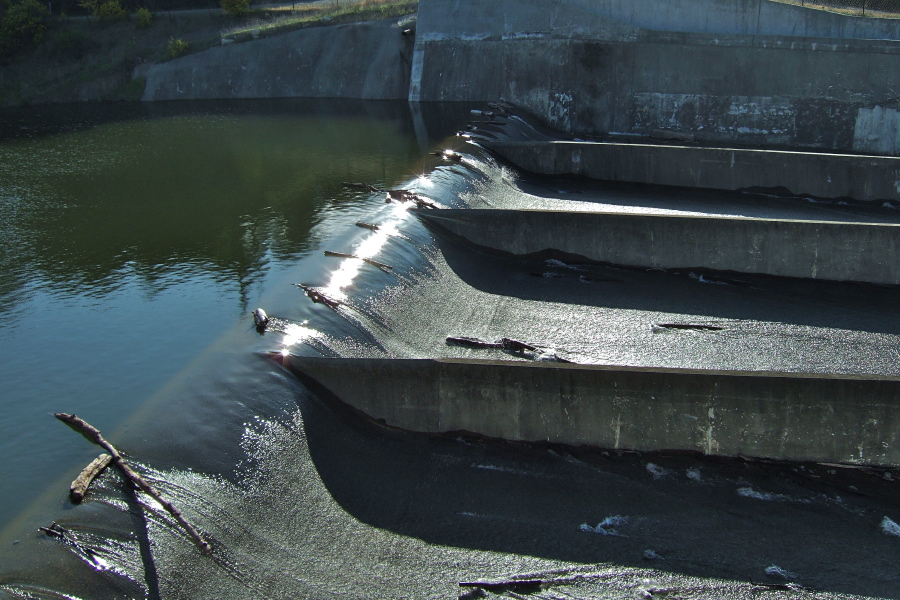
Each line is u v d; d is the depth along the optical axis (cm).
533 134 3956
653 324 2136
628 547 1372
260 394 1548
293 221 2505
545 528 1405
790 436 1535
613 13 3950
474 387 1573
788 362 1956
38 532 1169
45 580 1090
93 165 3200
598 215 2430
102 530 1193
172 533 1227
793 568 1340
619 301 2269
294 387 1591
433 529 1388
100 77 4728
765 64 3634
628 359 1952
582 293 2312
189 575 1177
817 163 2989
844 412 1507
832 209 2953
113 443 1375
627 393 1538
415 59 4500
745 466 1562
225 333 1762
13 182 2934
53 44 4791
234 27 5041
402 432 1620
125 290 2011
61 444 1366
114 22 5034
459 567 1309
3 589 1056
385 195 2759
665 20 3881
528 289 2328
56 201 2720
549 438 1592
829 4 4019
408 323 1992
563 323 2128
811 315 2192
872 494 1501
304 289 1967
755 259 2381
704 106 3797
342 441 1547
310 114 4259
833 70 3519
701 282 2395
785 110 3650
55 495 1245
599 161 3259
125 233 2411
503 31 4247
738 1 3738
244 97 4762
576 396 1552
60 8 5153
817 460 1550
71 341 1736
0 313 1875
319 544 1312
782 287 2353
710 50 3716
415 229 2419
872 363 1956
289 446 1472
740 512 1460
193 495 1305
